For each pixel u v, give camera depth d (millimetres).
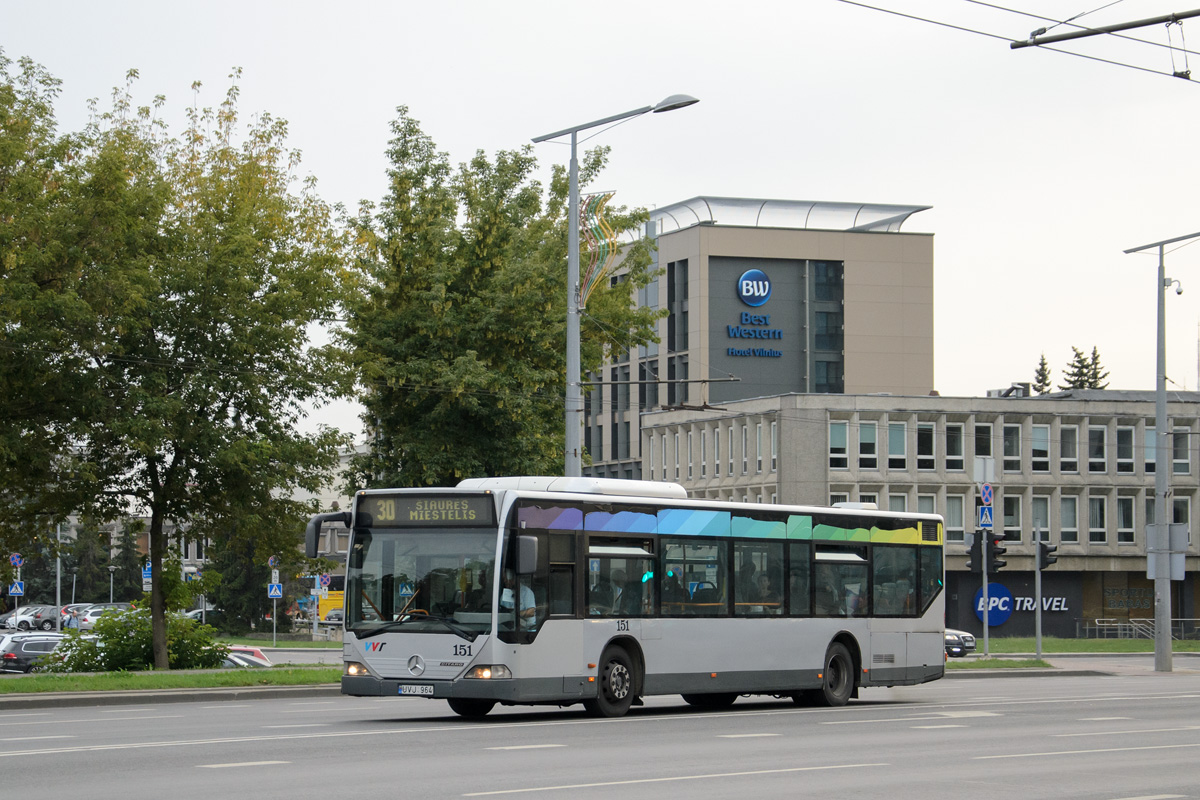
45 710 22500
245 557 39844
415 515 19453
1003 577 70562
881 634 24609
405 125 36906
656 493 21516
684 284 93125
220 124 37969
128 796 11234
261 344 34094
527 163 36938
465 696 18672
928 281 95812
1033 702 24781
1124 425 72375
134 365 33625
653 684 20766
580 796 11477
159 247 34125
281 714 21078
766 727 18812
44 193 31406
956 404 70188
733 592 22125
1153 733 18391
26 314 29656
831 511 23969
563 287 35719
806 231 93750
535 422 35438
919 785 12719
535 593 19250
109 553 104500
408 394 35531
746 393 91875
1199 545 72875
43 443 32531
